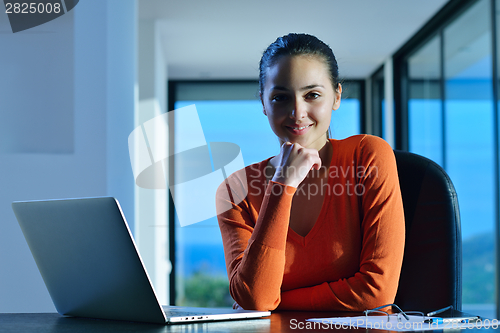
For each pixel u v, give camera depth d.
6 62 2.51
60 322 0.86
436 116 4.20
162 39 4.62
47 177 2.38
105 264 0.79
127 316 0.83
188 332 0.71
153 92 4.08
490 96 3.23
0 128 2.48
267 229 1.00
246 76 5.88
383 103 5.57
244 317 0.85
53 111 2.51
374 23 4.34
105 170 2.42
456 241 1.14
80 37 2.47
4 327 0.80
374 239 1.06
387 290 1.00
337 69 1.21
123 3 2.77
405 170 1.21
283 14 4.11
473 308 3.58
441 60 4.07
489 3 3.23
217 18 4.16
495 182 3.03
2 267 2.28
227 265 1.18
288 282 1.14
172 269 5.34
